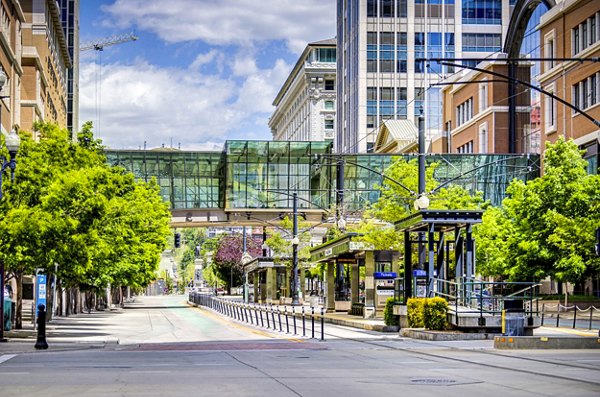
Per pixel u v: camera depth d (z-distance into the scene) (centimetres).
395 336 3644
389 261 5019
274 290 8775
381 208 6366
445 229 3800
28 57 7075
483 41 15075
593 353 2517
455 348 2797
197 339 3694
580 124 7131
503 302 3319
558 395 1431
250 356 2466
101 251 3616
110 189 3697
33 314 4253
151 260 7288
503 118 9662
